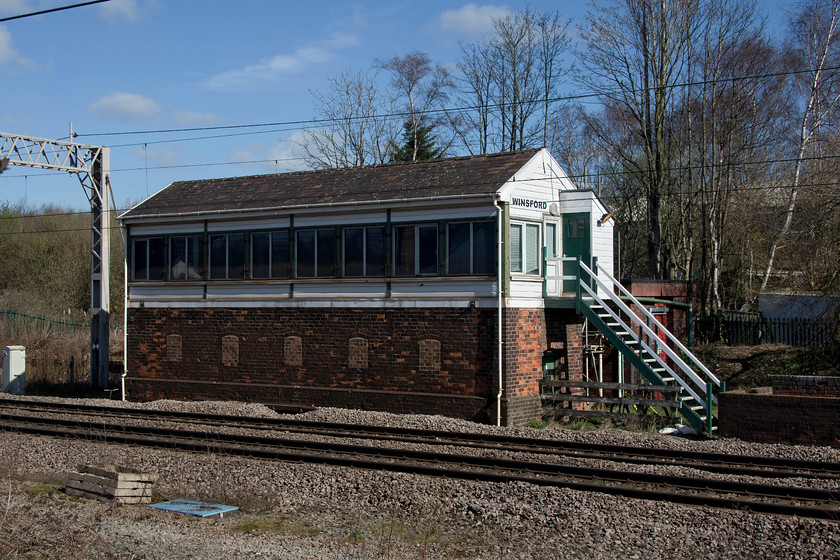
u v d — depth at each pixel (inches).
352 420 719.7
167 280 980.6
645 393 883.4
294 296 886.4
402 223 815.7
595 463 519.2
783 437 613.3
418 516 410.3
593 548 350.0
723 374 1097.4
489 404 757.3
